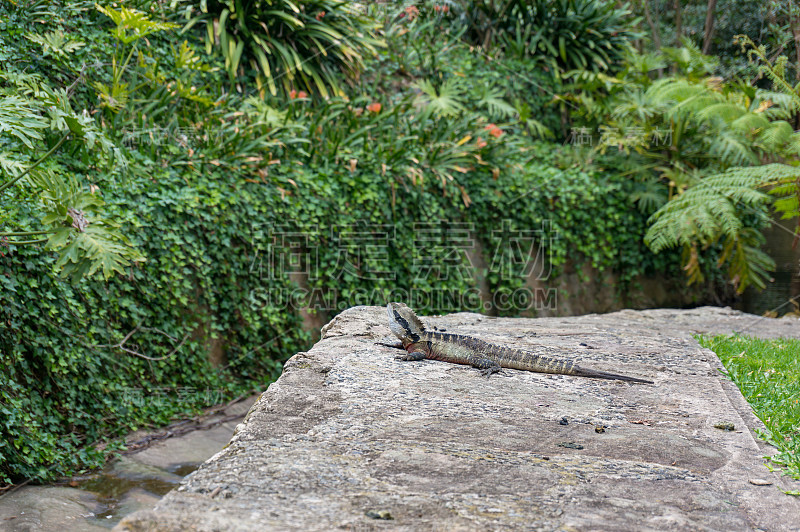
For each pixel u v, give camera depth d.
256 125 9.12
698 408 3.73
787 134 9.70
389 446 2.86
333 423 3.15
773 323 7.84
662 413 3.62
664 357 5.04
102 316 6.73
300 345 8.81
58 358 6.22
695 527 2.22
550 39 14.55
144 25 7.37
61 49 7.77
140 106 8.52
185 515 2.10
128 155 7.53
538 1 14.45
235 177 8.43
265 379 8.44
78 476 5.96
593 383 4.22
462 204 10.84
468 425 3.22
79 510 5.29
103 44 8.95
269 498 2.29
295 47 11.34
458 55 14.23
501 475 2.60
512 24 14.89
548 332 5.99
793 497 2.57
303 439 2.92
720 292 13.30
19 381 6.01
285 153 9.32
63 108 5.37
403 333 4.61
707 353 5.29
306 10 11.34
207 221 7.83
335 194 9.30
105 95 7.59
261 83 10.66
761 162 11.92
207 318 7.94
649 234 10.71
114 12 7.20
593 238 12.09
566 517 2.26
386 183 9.78
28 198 6.21
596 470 2.71
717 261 12.77
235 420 7.59
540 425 3.29
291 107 9.65
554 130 14.31
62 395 6.30
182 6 10.61
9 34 7.86
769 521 2.36
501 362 4.47
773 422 3.81
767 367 5.25
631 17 15.80
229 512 2.15
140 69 8.94
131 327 7.15
